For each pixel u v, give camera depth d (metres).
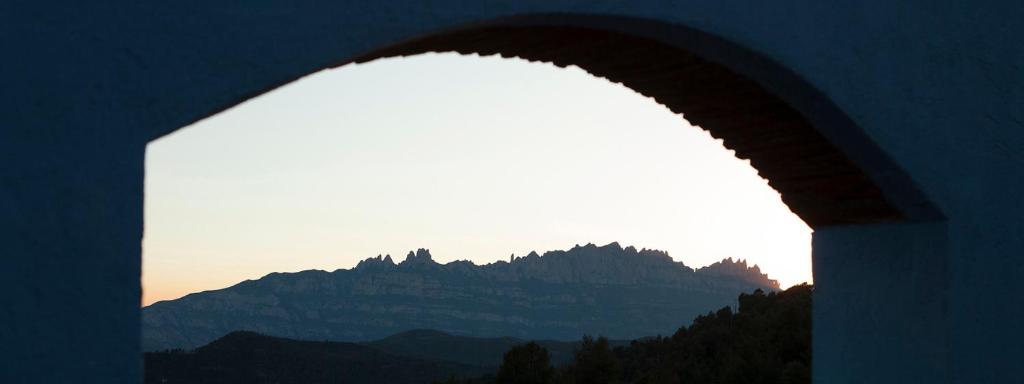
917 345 5.44
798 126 5.33
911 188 5.21
